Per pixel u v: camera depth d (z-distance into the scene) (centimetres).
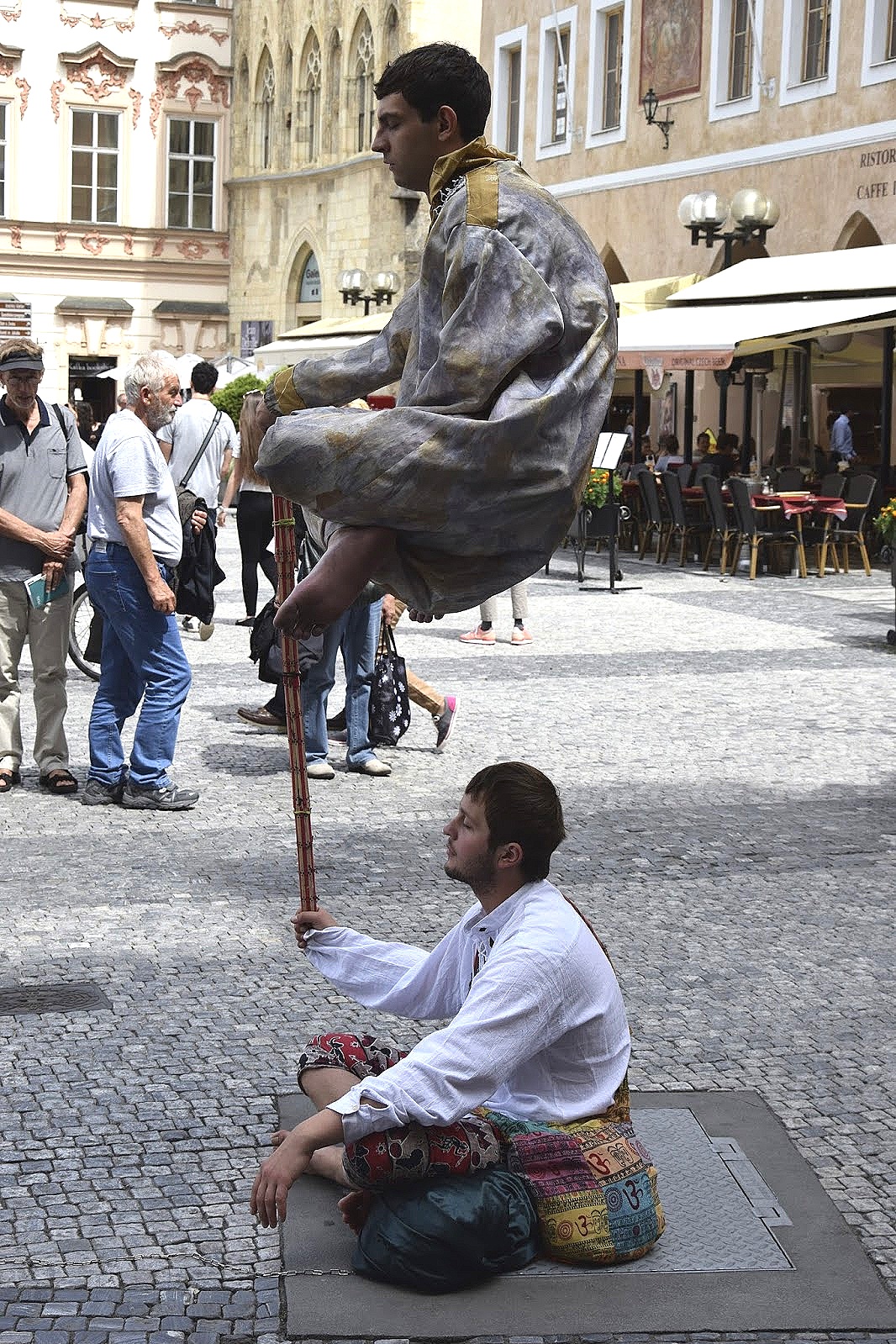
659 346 2261
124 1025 576
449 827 422
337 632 971
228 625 1656
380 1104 390
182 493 1172
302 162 5103
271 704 1081
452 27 4522
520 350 310
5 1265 412
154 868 775
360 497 305
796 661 1437
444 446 303
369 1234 406
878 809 913
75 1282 405
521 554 321
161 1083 527
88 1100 512
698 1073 545
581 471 315
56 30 5138
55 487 915
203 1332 385
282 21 5109
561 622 1694
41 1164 469
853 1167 479
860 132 2888
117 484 856
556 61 3912
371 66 4712
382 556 314
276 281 5225
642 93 3538
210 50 5331
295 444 304
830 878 779
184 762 1016
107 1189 455
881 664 1428
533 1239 416
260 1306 396
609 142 3666
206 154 5372
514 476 307
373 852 809
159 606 861
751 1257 422
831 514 2236
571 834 850
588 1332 386
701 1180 465
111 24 5209
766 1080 540
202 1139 487
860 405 3238
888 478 2447
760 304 2422
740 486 2175
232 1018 584
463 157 330
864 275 2372
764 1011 602
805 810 908
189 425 1471
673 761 1031
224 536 2828
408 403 326
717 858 808
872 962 658
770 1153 483
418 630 1627
